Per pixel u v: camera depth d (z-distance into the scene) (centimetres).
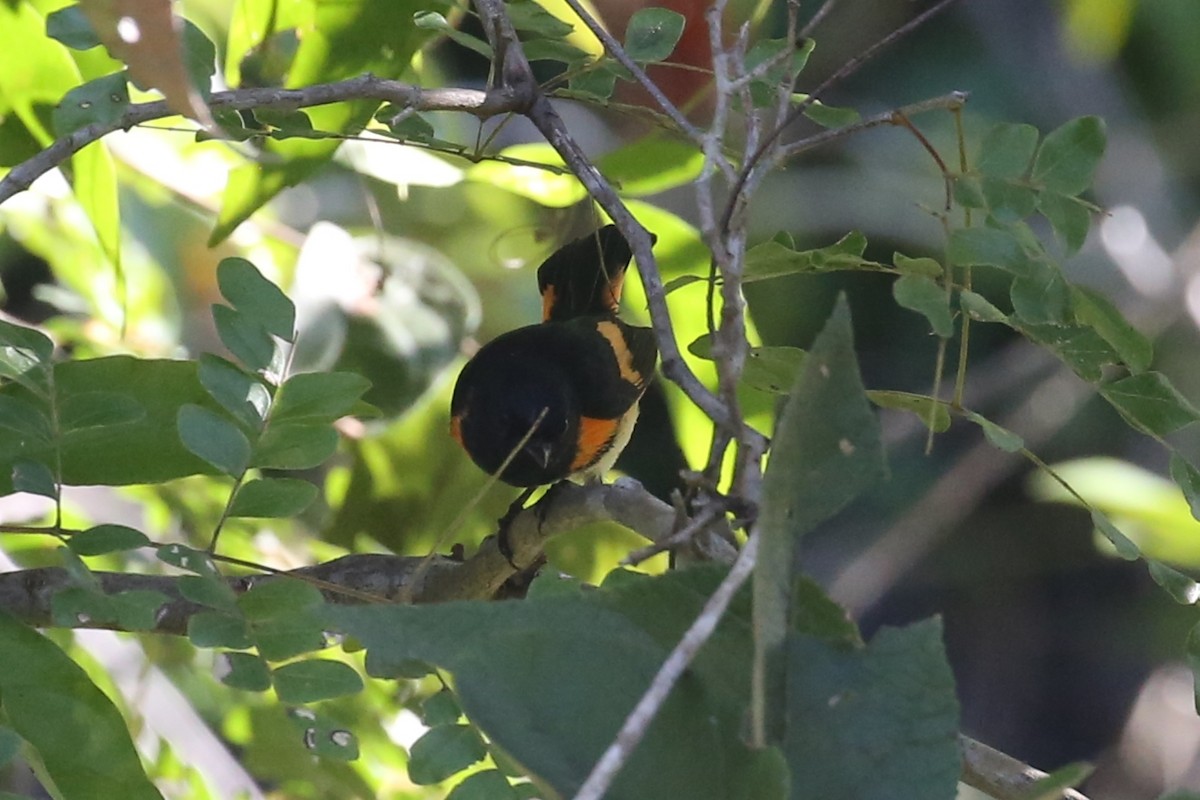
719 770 252
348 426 699
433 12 516
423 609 251
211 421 388
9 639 380
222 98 394
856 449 247
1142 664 1573
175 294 770
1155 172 1345
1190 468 396
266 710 589
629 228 396
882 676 258
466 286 718
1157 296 1196
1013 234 388
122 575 444
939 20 1355
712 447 336
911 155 1319
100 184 530
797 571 249
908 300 356
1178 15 1337
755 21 512
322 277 684
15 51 512
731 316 343
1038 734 1568
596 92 482
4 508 618
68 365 438
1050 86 1357
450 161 641
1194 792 238
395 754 585
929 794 249
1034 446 1316
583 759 247
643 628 264
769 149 392
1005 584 1599
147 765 568
